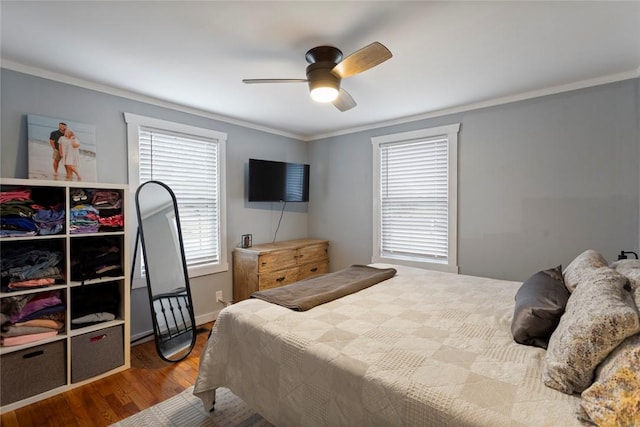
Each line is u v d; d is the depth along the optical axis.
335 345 1.42
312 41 1.98
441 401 1.04
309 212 4.70
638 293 1.20
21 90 2.29
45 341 2.09
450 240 3.39
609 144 2.56
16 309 2.01
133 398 2.10
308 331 1.56
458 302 1.99
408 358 1.30
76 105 2.55
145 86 2.69
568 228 2.75
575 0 1.59
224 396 2.12
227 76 2.49
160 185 3.01
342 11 1.68
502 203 3.08
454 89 2.80
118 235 2.50
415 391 1.10
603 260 1.74
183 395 2.14
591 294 1.19
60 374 2.16
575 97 2.68
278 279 3.65
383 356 1.32
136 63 2.27
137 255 2.92
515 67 2.36
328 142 4.44
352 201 4.21
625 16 1.72
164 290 2.89
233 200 3.75
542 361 1.25
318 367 1.36
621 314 0.95
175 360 2.63
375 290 2.26
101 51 2.10
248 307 1.88
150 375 2.40
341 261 4.34
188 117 3.30
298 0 1.59
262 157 4.07
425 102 3.13
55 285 2.17
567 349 1.06
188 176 3.34
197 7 1.64
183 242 3.29
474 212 3.25
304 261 4.00
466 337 1.49
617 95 2.51
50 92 2.42
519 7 1.64
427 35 1.92
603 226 2.60
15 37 1.92
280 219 4.32
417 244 3.68
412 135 3.63
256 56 2.17
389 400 1.13
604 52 2.13
